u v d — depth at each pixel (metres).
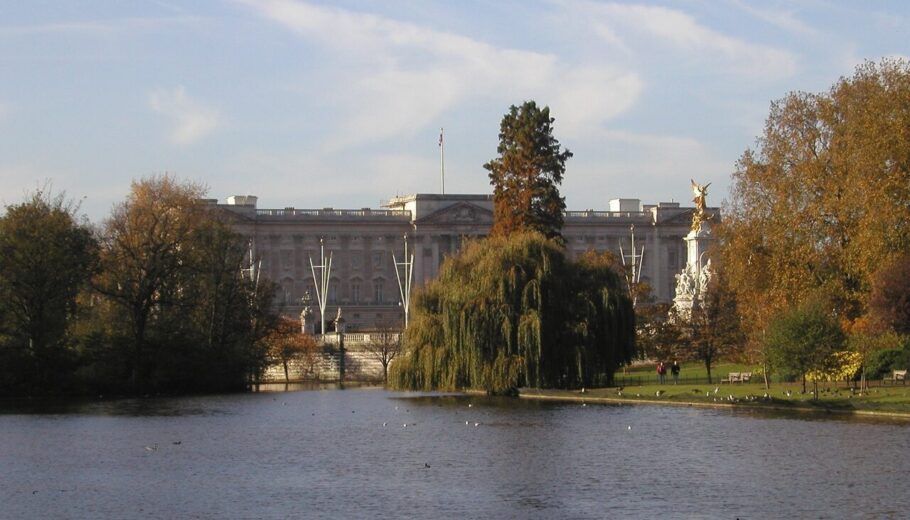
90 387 147.50
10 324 144.88
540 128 165.38
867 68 124.69
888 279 109.50
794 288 120.50
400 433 97.81
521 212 162.75
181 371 151.00
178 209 158.62
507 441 90.50
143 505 66.81
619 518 61.56
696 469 75.06
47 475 77.38
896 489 67.06
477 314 127.56
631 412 108.19
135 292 151.25
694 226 196.25
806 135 125.06
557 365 128.50
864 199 114.56
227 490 71.19
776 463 76.12
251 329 165.75
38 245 141.12
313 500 67.62
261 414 118.50
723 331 150.38
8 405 133.00
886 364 124.69
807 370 108.00
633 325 132.62
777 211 122.50
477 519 61.97
